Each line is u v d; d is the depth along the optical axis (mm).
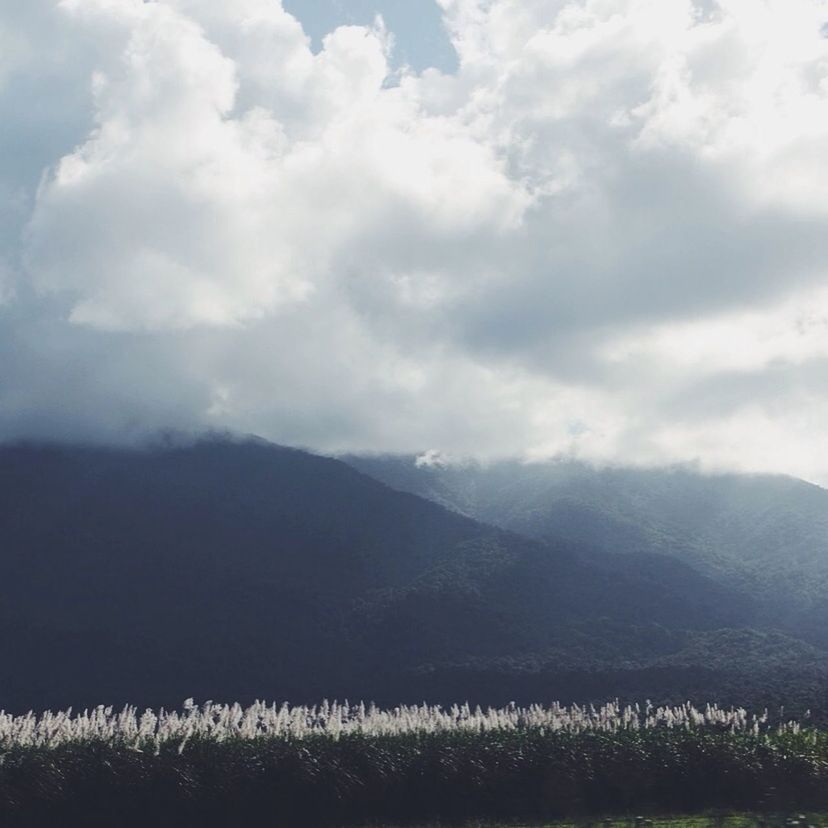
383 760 49719
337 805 47938
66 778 45656
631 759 50812
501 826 47281
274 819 47406
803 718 69875
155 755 47312
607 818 48375
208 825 46750
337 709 77062
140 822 45875
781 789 50188
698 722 57781
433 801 49188
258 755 48625
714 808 49625
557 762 50281
